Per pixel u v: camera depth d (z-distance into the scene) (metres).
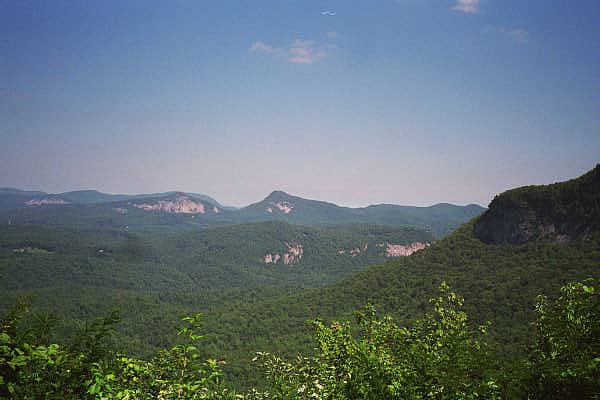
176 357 7.88
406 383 8.17
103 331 7.98
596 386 7.41
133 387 7.41
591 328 8.37
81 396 6.92
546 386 8.09
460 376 8.07
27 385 6.58
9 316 7.87
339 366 9.16
